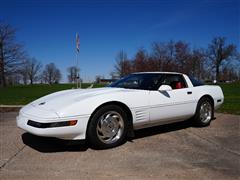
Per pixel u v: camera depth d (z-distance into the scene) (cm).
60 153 389
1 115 746
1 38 4172
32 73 6744
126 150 403
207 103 574
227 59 5134
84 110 384
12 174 313
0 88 3966
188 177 303
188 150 404
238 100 1232
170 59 3528
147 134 502
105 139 412
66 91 498
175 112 499
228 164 344
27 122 389
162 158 367
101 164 345
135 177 304
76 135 383
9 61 4272
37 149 409
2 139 468
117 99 418
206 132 522
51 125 365
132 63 3831
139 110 442
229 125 589
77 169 328
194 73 3844
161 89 464
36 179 299
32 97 1638
